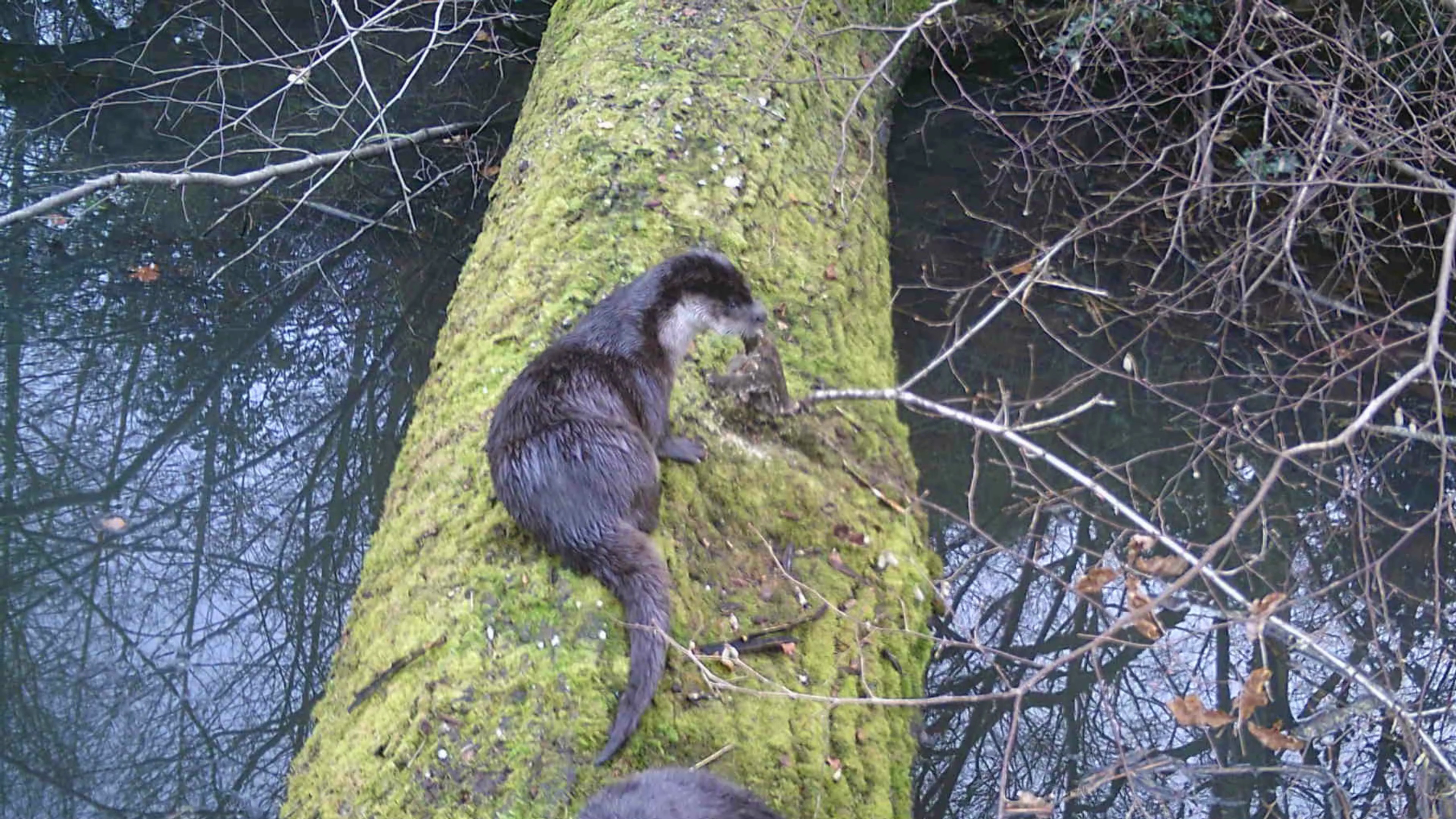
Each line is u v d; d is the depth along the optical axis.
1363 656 3.65
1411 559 3.86
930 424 4.09
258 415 4.27
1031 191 4.81
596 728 2.72
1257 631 2.50
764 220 3.75
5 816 3.31
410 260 4.73
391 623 2.93
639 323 2.97
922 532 3.52
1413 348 4.22
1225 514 3.99
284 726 3.55
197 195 4.88
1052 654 3.78
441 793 2.69
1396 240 4.52
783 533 3.21
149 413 4.24
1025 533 3.91
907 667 3.18
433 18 5.85
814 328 3.62
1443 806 3.24
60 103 5.46
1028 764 3.56
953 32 5.33
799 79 4.15
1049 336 4.33
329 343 4.47
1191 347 4.33
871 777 2.93
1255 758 3.52
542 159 3.80
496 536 2.94
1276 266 4.23
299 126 5.36
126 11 6.02
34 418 4.17
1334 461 4.01
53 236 4.66
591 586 2.84
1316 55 4.53
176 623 3.78
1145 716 3.64
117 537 3.94
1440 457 3.83
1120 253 4.71
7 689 3.55
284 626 3.81
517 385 2.90
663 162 3.74
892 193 5.00
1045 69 4.84
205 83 5.63
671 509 3.04
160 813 3.34
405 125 5.41
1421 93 4.20
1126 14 4.41
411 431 3.38
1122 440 4.16
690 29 4.14
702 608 2.97
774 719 2.88
